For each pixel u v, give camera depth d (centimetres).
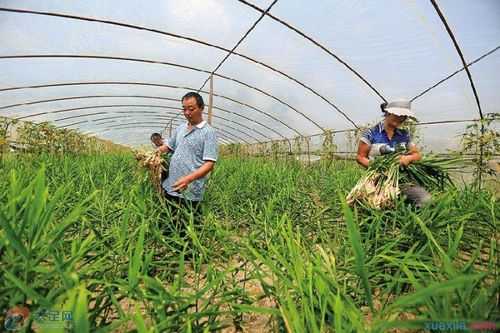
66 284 95
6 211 124
